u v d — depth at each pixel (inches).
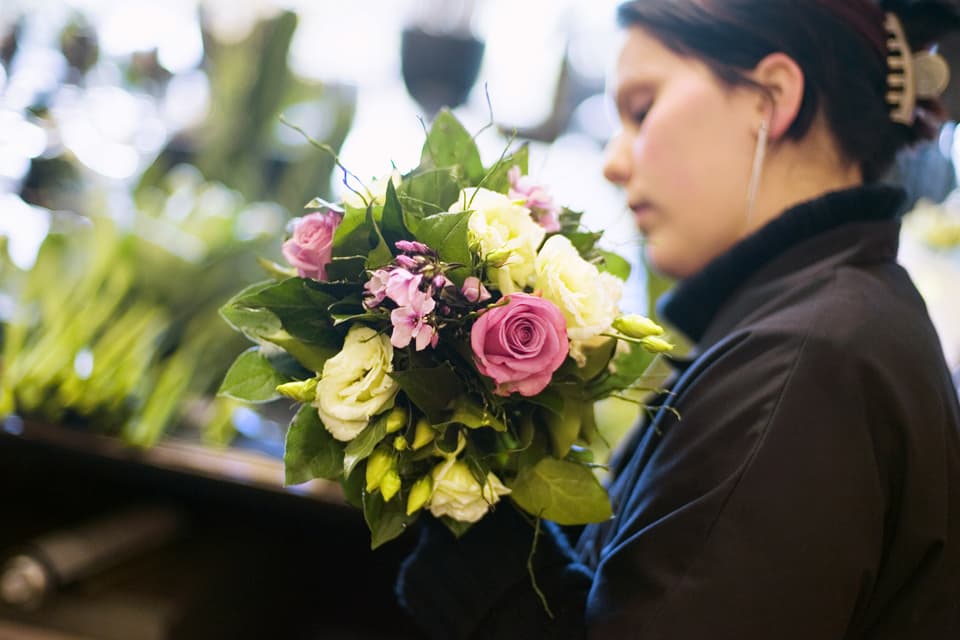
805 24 29.6
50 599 43.9
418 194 26.0
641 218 34.0
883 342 24.3
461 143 28.9
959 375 45.9
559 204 29.6
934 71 30.3
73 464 52.1
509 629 26.0
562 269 24.2
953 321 57.7
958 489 25.0
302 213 60.1
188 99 64.1
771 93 30.2
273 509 55.9
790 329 24.9
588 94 68.1
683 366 33.1
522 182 27.6
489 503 24.3
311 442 25.0
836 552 22.2
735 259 30.5
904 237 59.3
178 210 55.3
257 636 53.6
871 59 29.8
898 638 24.4
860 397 23.4
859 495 22.7
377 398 23.3
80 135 58.4
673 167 31.6
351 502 25.5
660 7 31.4
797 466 22.8
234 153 62.0
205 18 62.1
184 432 49.0
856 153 30.4
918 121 31.7
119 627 43.1
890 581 24.4
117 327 48.0
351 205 25.2
